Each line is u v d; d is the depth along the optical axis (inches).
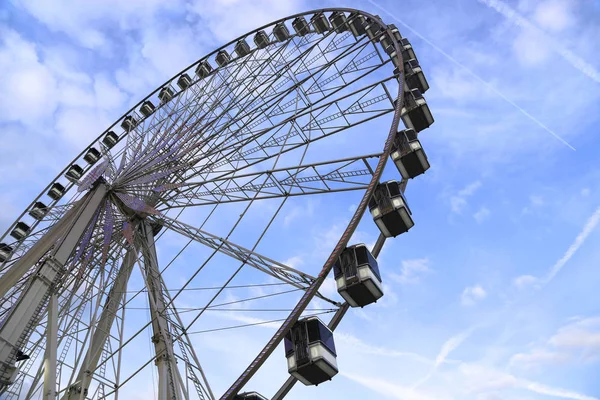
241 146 811.4
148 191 810.2
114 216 785.6
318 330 491.5
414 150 666.2
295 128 769.6
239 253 609.6
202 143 833.5
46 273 591.5
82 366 625.0
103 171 785.6
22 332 537.3
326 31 989.8
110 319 715.4
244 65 929.5
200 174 824.3
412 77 820.6
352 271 549.6
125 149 888.3
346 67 827.4
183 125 867.4
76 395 596.1
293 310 489.1
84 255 714.2
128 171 820.6
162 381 605.0
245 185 700.0
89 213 718.5
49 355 531.2
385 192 615.8
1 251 942.4
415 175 689.0
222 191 730.8
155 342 642.8
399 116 668.7
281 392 504.7
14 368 517.3
